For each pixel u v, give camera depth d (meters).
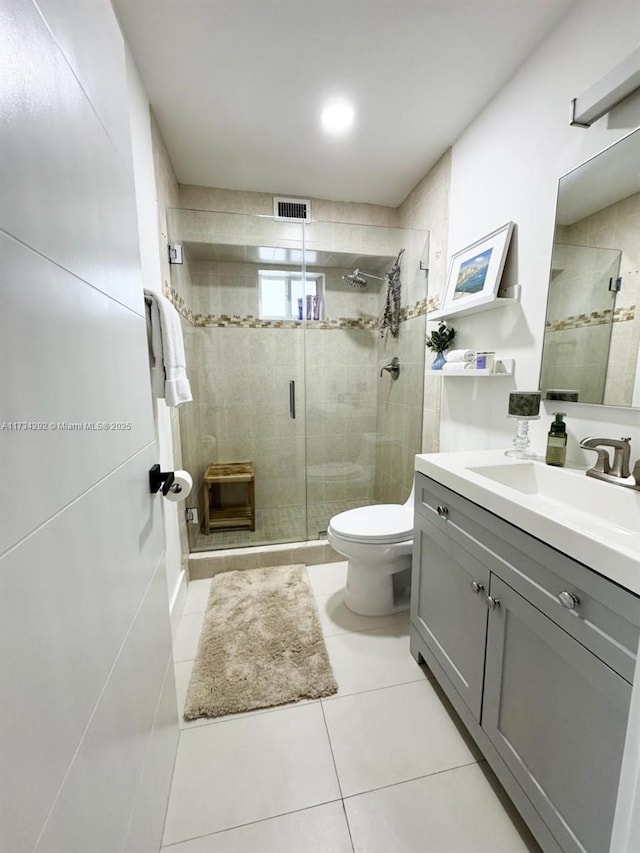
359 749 1.12
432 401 2.21
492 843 0.89
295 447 2.91
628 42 1.04
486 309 1.67
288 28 1.25
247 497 2.79
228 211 2.40
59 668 0.48
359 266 2.76
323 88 1.54
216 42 1.31
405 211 2.51
